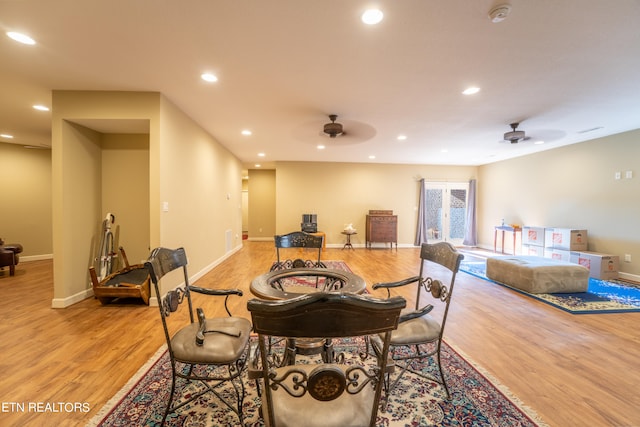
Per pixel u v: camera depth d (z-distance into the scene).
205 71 2.55
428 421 1.42
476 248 7.61
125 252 3.54
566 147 5.40
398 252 6.89
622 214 4.48
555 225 5.63
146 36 2.04
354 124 4.15
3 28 1.92
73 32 1.98
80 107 2.95
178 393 1.61
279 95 3.09
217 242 5.24
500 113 3.64
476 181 7.96
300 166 7.57
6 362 1.92
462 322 2.65
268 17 1.83
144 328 2.46
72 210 3.07
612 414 1.46
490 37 2.03
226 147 5.78
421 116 3.77
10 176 5.28
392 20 1.85
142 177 3.54
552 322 2.65
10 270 4.33
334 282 1.92
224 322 1.63
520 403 1.54
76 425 1.36
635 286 3.93
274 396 1.03
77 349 2.09
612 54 2.24
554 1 1.66
